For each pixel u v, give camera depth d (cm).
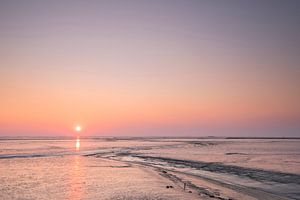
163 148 10081
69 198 2225
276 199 2320
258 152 7619
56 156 6212
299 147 10675
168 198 2253
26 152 7312
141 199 2209
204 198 2278
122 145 12838
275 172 3728
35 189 2547
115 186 2733
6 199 2180
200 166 4478
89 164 4678
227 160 5331
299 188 2742
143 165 4691
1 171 3697
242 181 3125
